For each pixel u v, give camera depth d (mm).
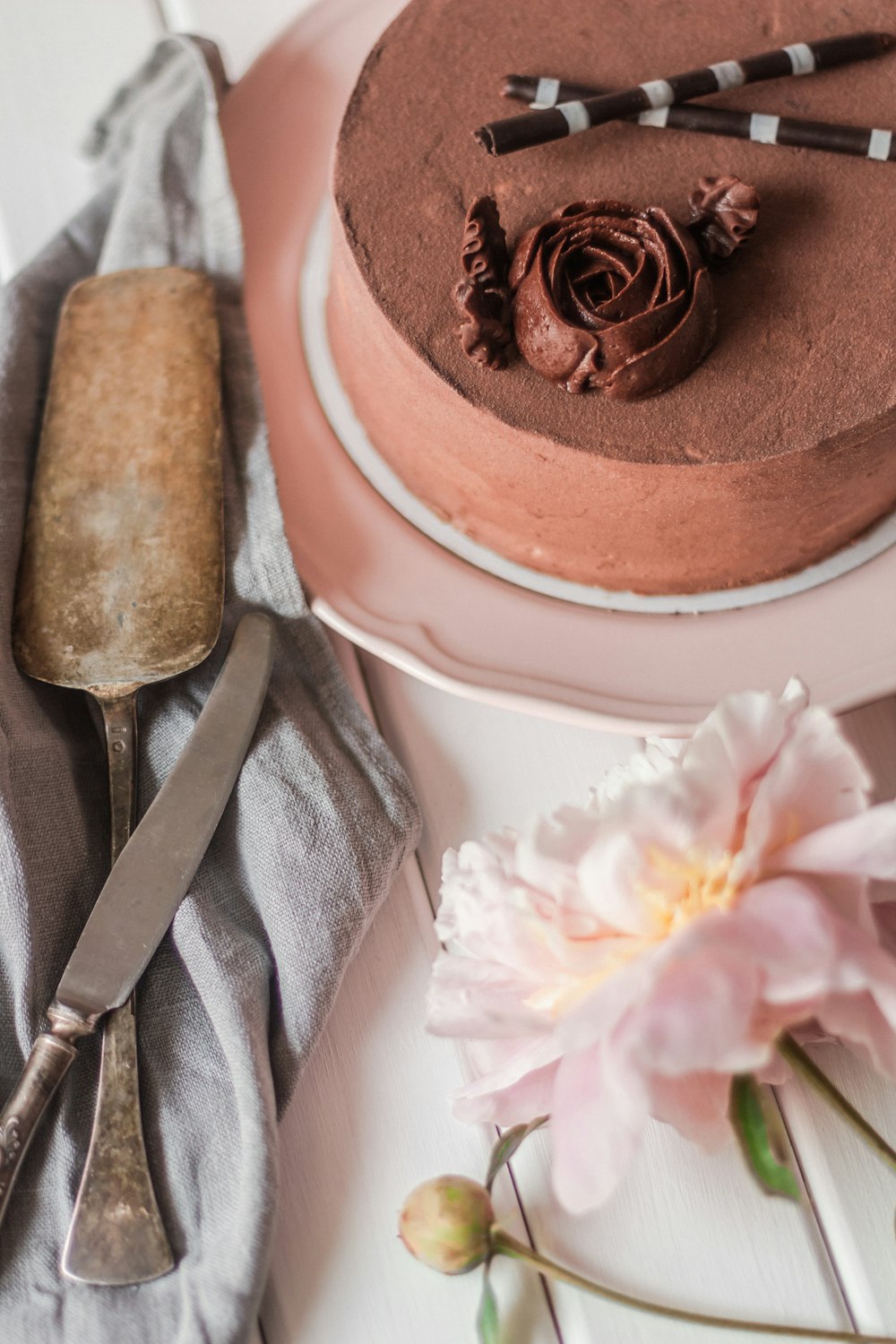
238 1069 444
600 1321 436
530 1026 385
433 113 514
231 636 503
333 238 519
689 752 384
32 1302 430
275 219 571
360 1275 443
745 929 364
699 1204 447
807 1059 393
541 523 503
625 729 486
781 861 378
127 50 621
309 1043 456
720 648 499
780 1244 443
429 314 488
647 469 470
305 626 507
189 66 576
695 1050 353
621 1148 363
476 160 507
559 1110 374
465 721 511
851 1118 389
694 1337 434
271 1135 437
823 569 512
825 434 470
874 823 370
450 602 507
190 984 465
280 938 464
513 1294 440
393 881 489
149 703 497
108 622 493
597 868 373
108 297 542
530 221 498
